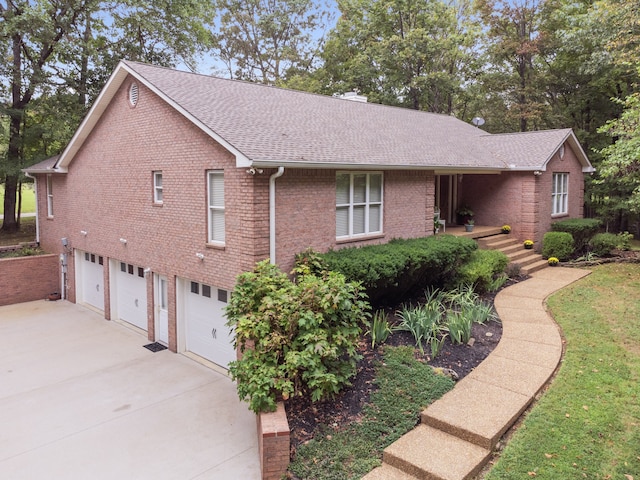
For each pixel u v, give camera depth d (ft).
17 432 27.32
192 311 40.47
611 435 20.86
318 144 36.52
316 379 23.09
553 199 62.64
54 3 70.79
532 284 46.29
